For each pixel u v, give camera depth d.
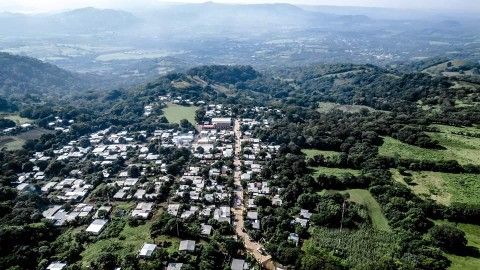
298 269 129.75
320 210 161.88
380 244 141.75
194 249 133.88
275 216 160.00
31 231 141.75
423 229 147.12
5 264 123.50
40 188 192.50
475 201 163.38
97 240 142.88
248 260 133.25
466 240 135.88
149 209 166.00
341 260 133.25
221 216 161.88
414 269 124.62
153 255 128.75
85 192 187.50
